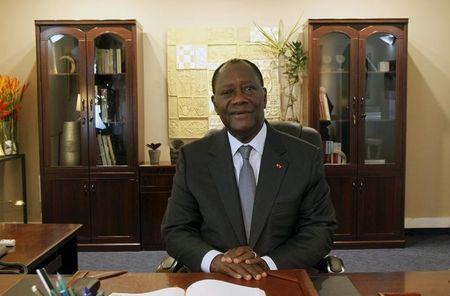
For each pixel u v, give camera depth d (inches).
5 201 169.9
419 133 174.6
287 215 59.8
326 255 65.6
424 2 171.0
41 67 154.9
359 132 156.8
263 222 58.9
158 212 157.1
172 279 43.8
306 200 61.4
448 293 42.7
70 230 79.0
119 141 158.9
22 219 167.0
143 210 157.2
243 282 42.8
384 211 158.2
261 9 169.6
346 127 158.6
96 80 157.1
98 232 157.9
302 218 62.4
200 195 61.4
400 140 156.6
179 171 64.0
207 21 169.8
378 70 157.3
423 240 168.4
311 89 156.1
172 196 64.4
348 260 146.0
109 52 156.8
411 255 151.0
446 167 175.5
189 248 57.5
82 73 155.2
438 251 155.3
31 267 60.4
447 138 174.7
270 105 167.3
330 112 158.9
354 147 156.9
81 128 156.4
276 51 166.2
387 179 157.9
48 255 66.6
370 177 157.6
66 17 169.8
